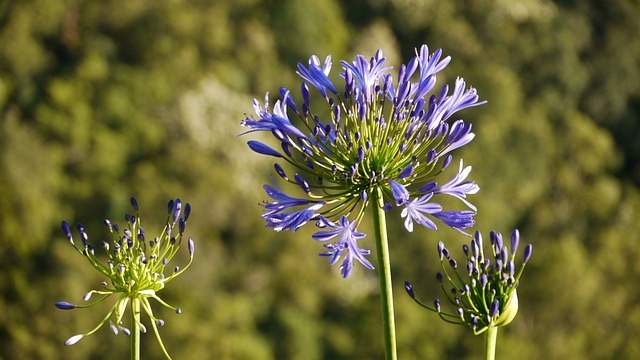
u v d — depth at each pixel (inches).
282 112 175.3
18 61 2004.2
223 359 1718.8
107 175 1910.7
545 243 2102.6
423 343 1836.9
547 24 2406.5
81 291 1722.4
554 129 2325.3
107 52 2106.3
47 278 1729.8
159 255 189.2
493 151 2153.1
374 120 175.3
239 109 2070.6
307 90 174.9
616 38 2472.9
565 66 2374.5
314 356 1862.7
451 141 173.2
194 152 1959.9
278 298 1882.4
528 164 2183.8
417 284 1910.7
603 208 2187.5
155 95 2039.9
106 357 1686.8
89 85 2028.8
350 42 2289.6
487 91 2235.5
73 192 1876.2
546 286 1999.3
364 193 168.4
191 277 1797.5
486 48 2354.8
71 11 2084.2
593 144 2282.2
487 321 173.2
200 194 1904.5
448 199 1962.4
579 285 1969.7
